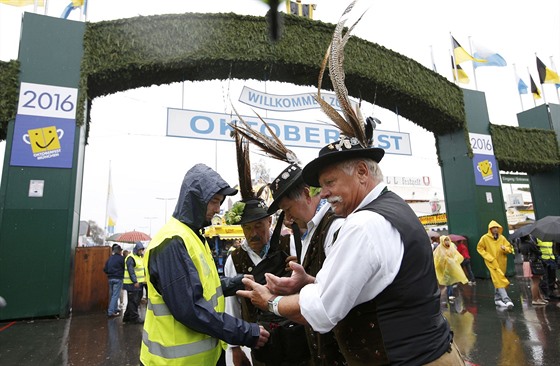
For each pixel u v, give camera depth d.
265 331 1.73
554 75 14.16
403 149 10.64
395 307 1.16
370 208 1.23
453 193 11.79
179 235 1.63
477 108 11.93
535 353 3.81
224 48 8.59
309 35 9.34
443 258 6.68
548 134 12.91
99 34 7.86
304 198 1.98
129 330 5.68
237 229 12.12
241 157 2.45
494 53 13.10
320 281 1.19
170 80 8.81
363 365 1.20
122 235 10.66
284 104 9.34
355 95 10.51
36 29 7.34
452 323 5.38
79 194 7.57
